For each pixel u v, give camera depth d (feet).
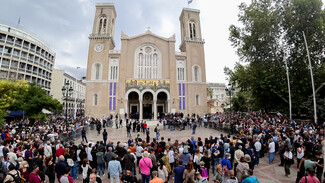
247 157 25.54
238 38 95.25
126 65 131.85
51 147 34.71
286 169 32.04
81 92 244.01
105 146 38.60
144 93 141.59
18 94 86.48
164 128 88.02
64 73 195.11
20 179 22.33
